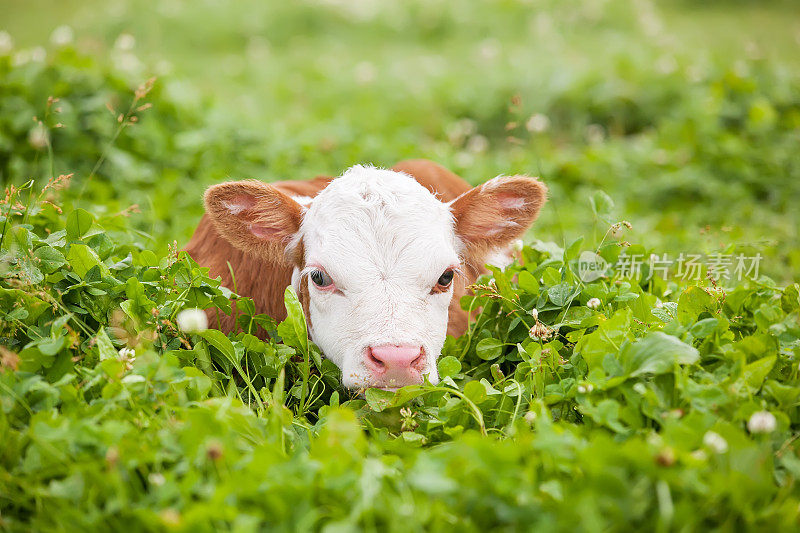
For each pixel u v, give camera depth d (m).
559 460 2.46
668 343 2.88
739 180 7.71
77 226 3.72
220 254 4.49
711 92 9.18
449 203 3.97
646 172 7.95
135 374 2.94
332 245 3.60
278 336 3.70
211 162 7.24
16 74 7.05
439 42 15.95
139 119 7.26
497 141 10.38
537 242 4.37
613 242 4.11
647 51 12.58
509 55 12.68
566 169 7.89
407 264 3.56
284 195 3.87
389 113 10.56
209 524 2.34
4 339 3.24
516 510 2.29
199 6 16.97
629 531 2.28
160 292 3.56
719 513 2.40
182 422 2.75
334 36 16.34
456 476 2.38
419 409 3.28
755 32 15.29
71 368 3.01
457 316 4.35
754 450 2.43
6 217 3.54
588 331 3.64
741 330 3.58
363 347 3.45
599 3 16.22
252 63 13.80
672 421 2.58
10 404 2.76
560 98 10.43
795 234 6.47
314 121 9.50
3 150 6.55
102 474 2.47
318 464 2.44
